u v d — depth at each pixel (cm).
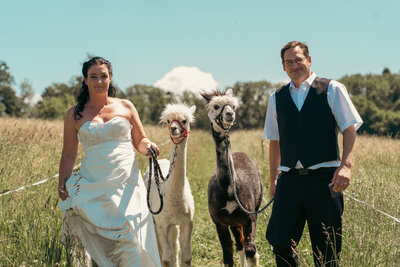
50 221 413
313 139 324
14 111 6906
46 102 3878
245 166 482
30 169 546
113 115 346
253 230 432
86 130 332
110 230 320
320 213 320
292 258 331
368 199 433
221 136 423
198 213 732
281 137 345
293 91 344
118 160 333
